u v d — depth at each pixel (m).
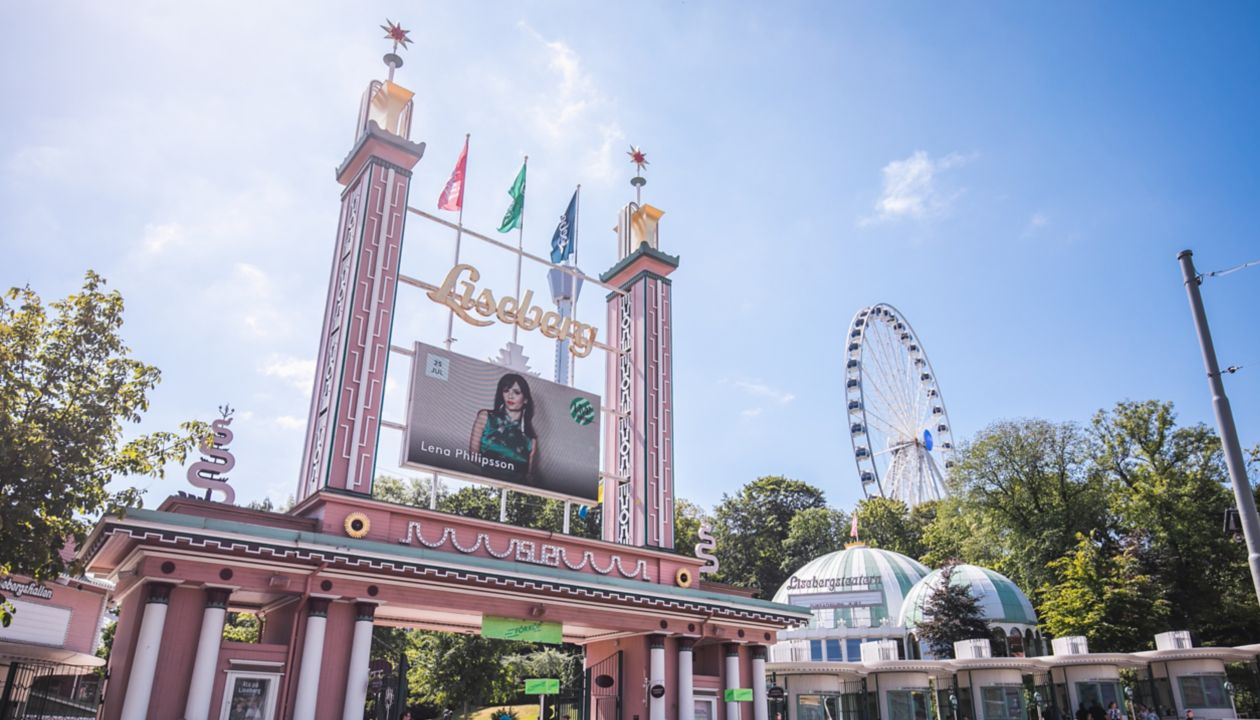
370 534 25.47
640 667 31.23
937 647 55.31
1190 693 45.94
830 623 64.44
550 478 32.03
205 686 21.36
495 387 31.56
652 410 36.22
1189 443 68.31
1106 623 55.91
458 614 28.41
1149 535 64.94
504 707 60.69
